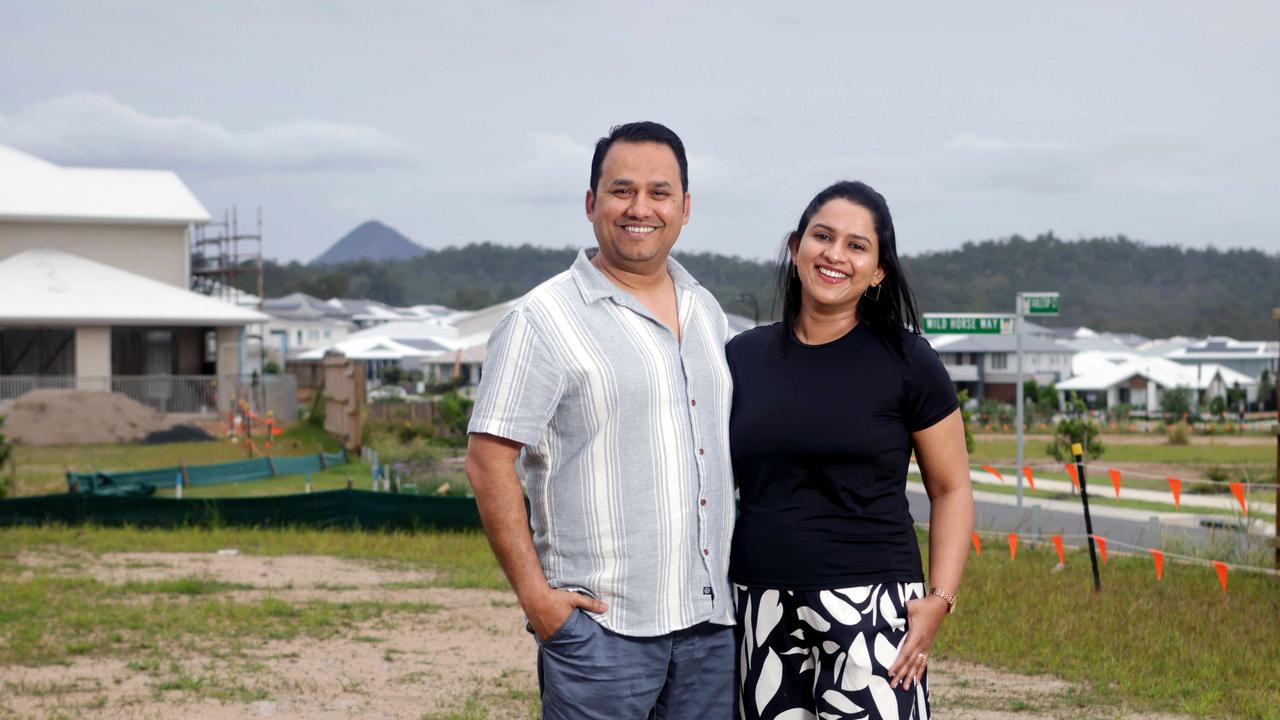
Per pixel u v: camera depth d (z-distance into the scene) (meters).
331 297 199.75
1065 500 22.77
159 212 46.19
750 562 3.88
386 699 6.97
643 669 3.71
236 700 6.89
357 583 11.72
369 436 32.50
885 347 3.84
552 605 3.67
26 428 34.69
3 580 11.39
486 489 3.66
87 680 7.34
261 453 32.28
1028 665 7.56
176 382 40.31
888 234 3.81
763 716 3.88
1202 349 93.06
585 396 3.66
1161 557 10.40
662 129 3.81
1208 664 7.36
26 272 42.16
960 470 3.93
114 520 16.95
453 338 87.38
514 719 6.54
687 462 3.74
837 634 3.76
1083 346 98.94
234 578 11.95
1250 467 30.78
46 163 50.00
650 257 3.77
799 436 3.79
